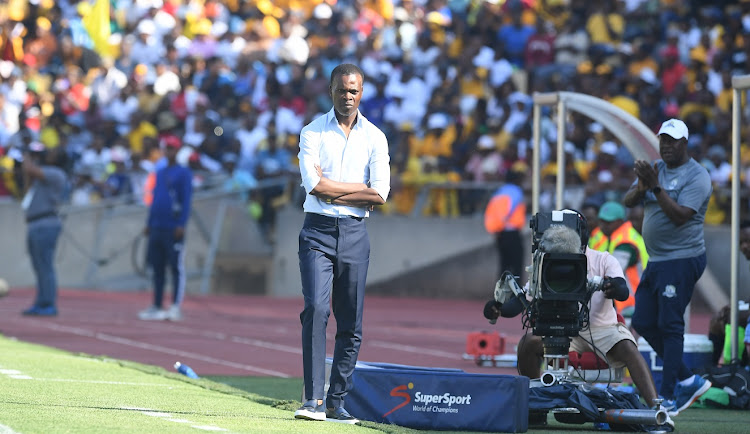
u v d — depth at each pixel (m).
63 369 30.19
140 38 91.56
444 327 52.97
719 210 66.25
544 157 70.38
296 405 24.53
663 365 26.53
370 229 73.06
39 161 51.50
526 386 22.23
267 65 86.06
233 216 72.94
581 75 77.19
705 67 77.69
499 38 84.12
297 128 78.94
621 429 22.89
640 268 32.56
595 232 35.44
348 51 87.56
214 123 77.31
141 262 72.06
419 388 22.47
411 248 72.56
